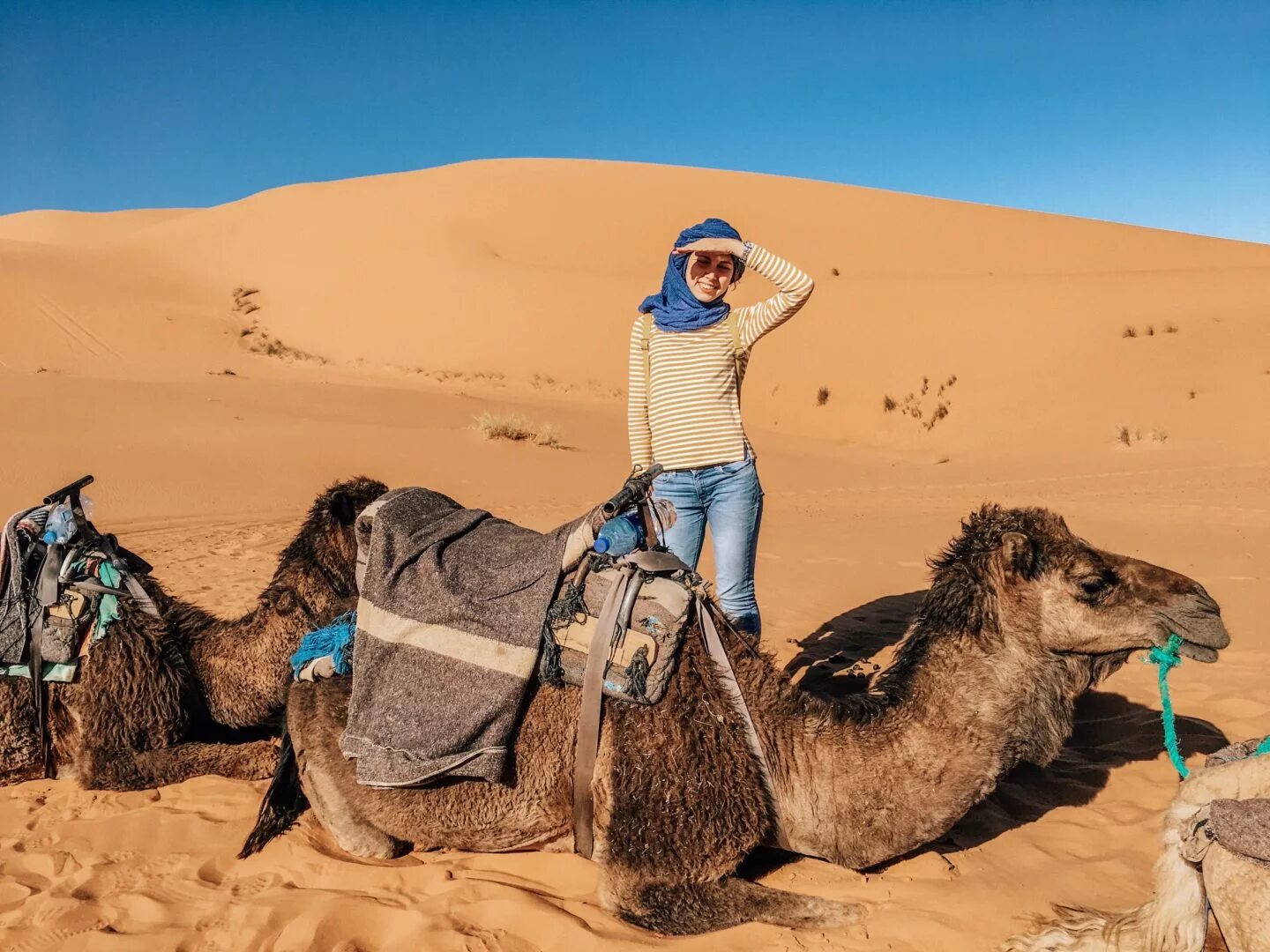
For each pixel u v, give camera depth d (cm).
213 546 1347
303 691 461
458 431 2622
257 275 6153
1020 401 3484
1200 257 6266
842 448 3425
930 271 5822
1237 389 3145
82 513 545
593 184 7412
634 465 551
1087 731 598
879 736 388
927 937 376
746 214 6881
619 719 389
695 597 407
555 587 407
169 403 2559
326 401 3023
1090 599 381
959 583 396
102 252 6378
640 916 387
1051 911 394
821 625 841
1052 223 6731
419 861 450
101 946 391
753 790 384
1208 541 1217
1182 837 309
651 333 533
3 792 541
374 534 441
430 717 404
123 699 526
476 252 6044
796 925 381
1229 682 659
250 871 452
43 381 2653
